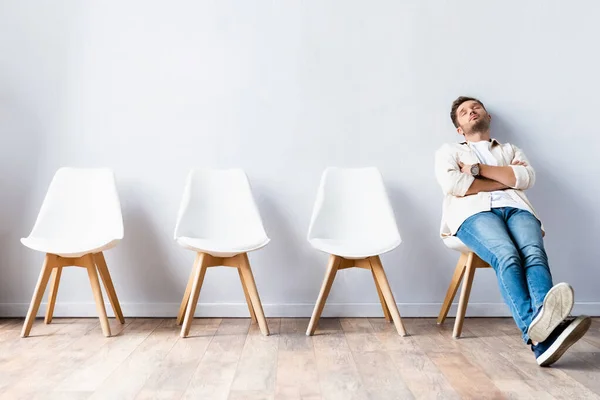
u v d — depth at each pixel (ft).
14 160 8.66
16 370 5.67
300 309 8.64
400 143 8.76
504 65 8.77
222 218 8.18
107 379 5.36
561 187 8.78
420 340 7.08
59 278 8.06
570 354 6.33
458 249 7.50
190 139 8.72
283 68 8.75
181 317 8.09
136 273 8.66
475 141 8.19
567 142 8.79
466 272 7.32
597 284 8.73
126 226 8.68
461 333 7.50
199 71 8.75
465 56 8.77
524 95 8.78
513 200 7.30
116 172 8.70
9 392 4.96
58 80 8.70
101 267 7.96
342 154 8.75
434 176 8.75
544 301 5.44
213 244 7.38
